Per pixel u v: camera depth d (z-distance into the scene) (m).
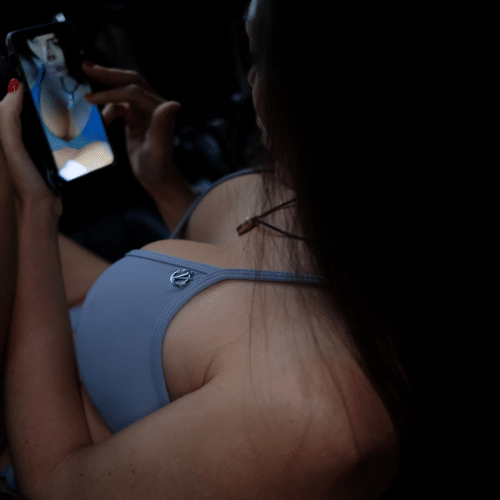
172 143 1.16
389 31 0.44
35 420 0.70
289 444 0.50
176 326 0.65
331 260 0.51
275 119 0.53
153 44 1.71
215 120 1.70
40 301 0.76
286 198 0.70
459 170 0.47
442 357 0.55
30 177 0.80
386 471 0.58
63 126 0.85
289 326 0.56
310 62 0.47
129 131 1.16
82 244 1.45
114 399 0.71
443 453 0.65
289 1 0.48
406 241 0.49
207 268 0.69
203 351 0.61
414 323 0.51
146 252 0.78
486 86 0.45
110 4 1.62
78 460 0.63
